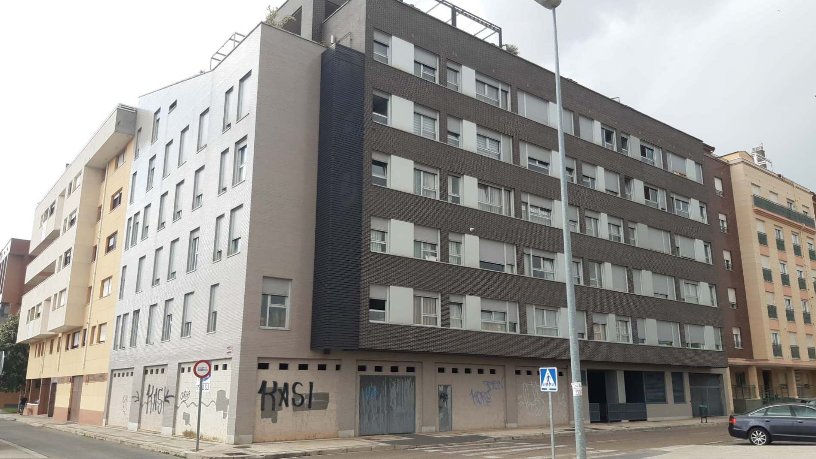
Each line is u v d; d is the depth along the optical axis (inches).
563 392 1251.2
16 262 2780.5
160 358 1125.7
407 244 1027.9
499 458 686.5
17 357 2337.6
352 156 989.2
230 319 906.1
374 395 974.4
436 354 1054.4
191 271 1075.9
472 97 1197.7
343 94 999.0
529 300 1194.6
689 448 745.0
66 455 737.6
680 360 1469.0
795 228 2026.3
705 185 1717.5
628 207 1464.1
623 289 1396.4
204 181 1097.4
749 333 1755.7
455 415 1064.8
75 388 1626.5
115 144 1567.4
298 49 1020.5
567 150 1363.2
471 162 1163.9
